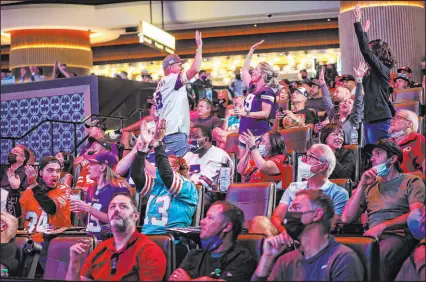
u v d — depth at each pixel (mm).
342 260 4133
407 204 4984
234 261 4543
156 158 5656
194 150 7285
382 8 14367
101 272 4797
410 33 14352
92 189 6043
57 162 6672
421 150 6477
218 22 19672
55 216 6613
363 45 7430
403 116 6543
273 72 8062
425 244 4262
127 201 4824
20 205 6836
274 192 5637
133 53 24422
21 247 5309
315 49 22562
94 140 8883
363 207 5133
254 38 22984
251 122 7922
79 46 20750
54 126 13641
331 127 6875
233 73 23359
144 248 4738
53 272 5117
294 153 6602
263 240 4570
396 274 4762
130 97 13984
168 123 7914
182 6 19547
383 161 5023
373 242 4184
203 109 9805
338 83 9789
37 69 16297
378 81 7543
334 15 19078
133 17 19719
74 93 13633
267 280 4344
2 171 9594
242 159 6777
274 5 19000
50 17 19750
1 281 4945
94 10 19969
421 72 14422
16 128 14070
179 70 8023
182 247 5461
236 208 4574
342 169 6711
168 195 5676
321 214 4223
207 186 7035
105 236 5824
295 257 4285
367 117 7574
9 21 19938
